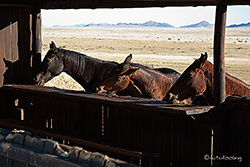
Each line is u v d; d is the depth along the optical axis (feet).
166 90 23.20
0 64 25.76
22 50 26.78
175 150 18.29
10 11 25.99
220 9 16.30
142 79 22.59
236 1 16.06
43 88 23.86
